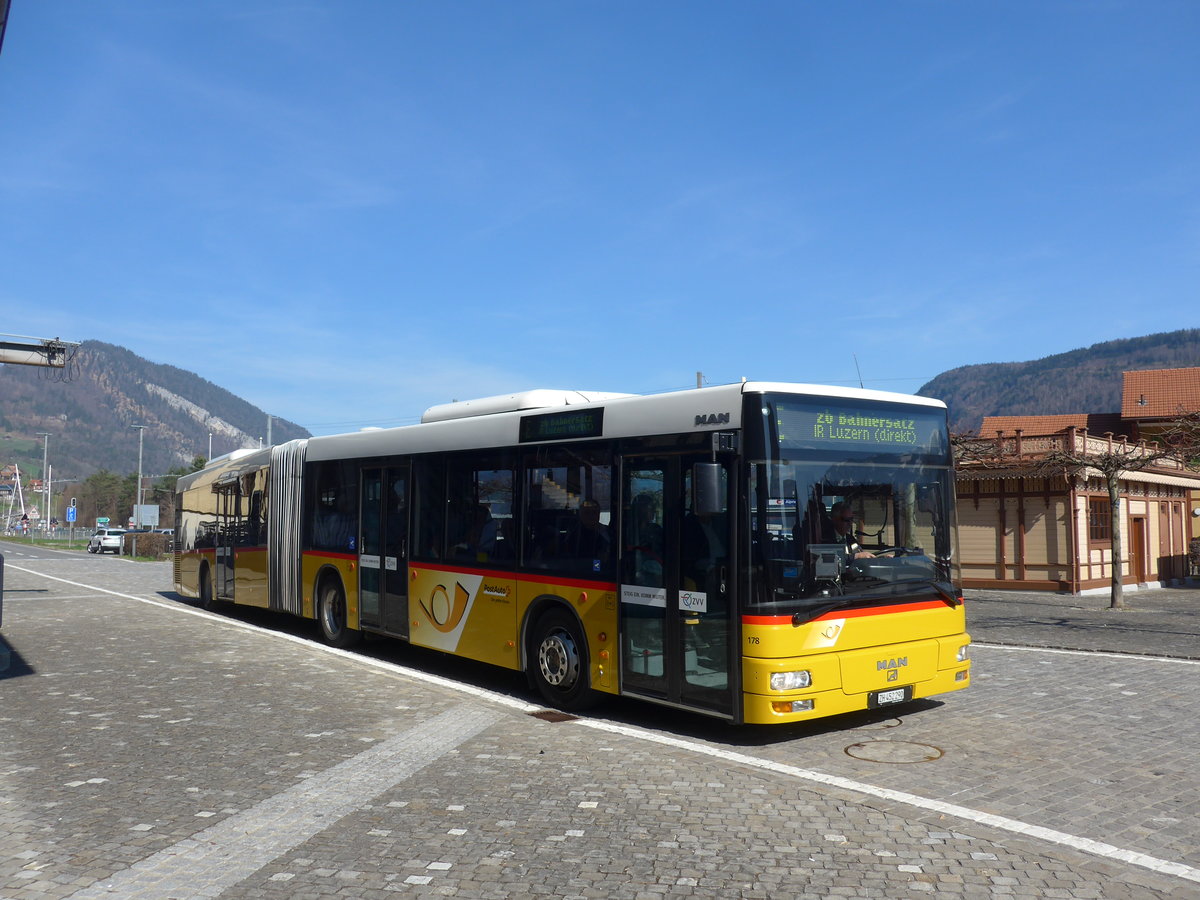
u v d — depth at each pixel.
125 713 9.33
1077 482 27.31
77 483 175.25
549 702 10.02
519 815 6.22
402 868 5.30
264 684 10.87
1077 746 8.16
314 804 6.45
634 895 4.95
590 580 9.55
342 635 14.00
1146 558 32.12
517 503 10.62
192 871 5.26
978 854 5.53
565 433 10.04
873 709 9.11
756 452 8.07
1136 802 6.58
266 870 5.27
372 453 13.40
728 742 8.41
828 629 8.10
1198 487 35.91
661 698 8.70
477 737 8.40
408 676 11.43
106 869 5.29
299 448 15.46
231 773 7.21
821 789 6.80
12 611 19.62
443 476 11.86
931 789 6.89
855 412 8.66
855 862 5.40
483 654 10.98
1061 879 5.16
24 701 9.92
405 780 7.04
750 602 7.91
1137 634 16.52
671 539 8.68
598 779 7.07
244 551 17.42
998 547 28.53
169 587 28.20
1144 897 4.93
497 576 10.80
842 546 8.37
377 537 13.16
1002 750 8.02
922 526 8.98
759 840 5.75
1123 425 51.72
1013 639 15.56
